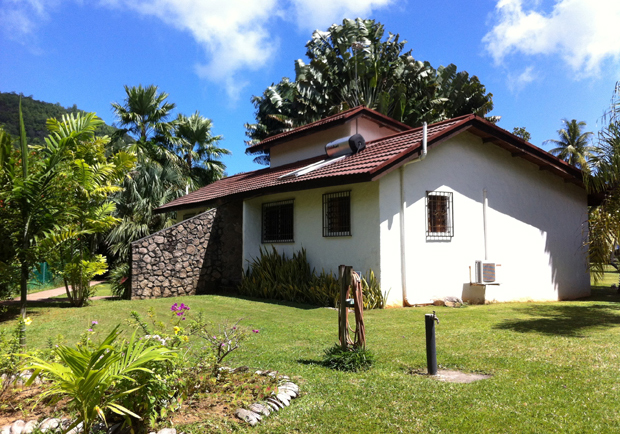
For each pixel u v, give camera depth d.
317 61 28.53
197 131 27.28
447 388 4.09
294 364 4.99
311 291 10.59
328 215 11.65
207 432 3.12
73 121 6.47
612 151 8.78
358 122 14.10
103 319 8.39
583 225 14.11
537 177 13.14
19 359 4.05
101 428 3.06
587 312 9.24
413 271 10.55
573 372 4.55
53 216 5.64
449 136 10.63
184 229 13.20
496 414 3.45
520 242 12.52
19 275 6.37
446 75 28.70
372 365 4.89
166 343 3.77
